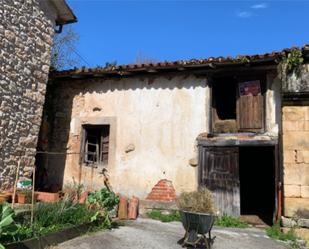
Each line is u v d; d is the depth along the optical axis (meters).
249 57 8.44
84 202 7.47
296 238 7.25
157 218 8.73
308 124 7.82
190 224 5.96
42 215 6.11
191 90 9.45
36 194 8.31
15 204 7.42
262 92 8.85
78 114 10.52
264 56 8.29
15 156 8.58
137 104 9.90
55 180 10.33
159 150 9.46
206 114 9.20
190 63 8.95
